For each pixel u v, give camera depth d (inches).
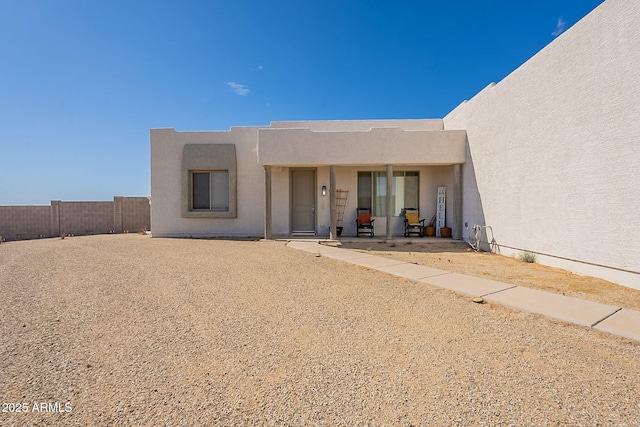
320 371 114.7
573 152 265.4
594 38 241.8
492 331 151.3
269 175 485.7
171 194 533.3
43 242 481.7
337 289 222.5
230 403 95.9
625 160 221.0
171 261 320.5
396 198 544.1
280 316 170.1
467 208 454.0
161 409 92.7
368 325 158.1
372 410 92.8
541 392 102.0
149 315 170.7
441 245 443.2
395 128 463.2
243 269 284.4
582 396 100.0
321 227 540.4
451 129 500.4
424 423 87.3
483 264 314.0
